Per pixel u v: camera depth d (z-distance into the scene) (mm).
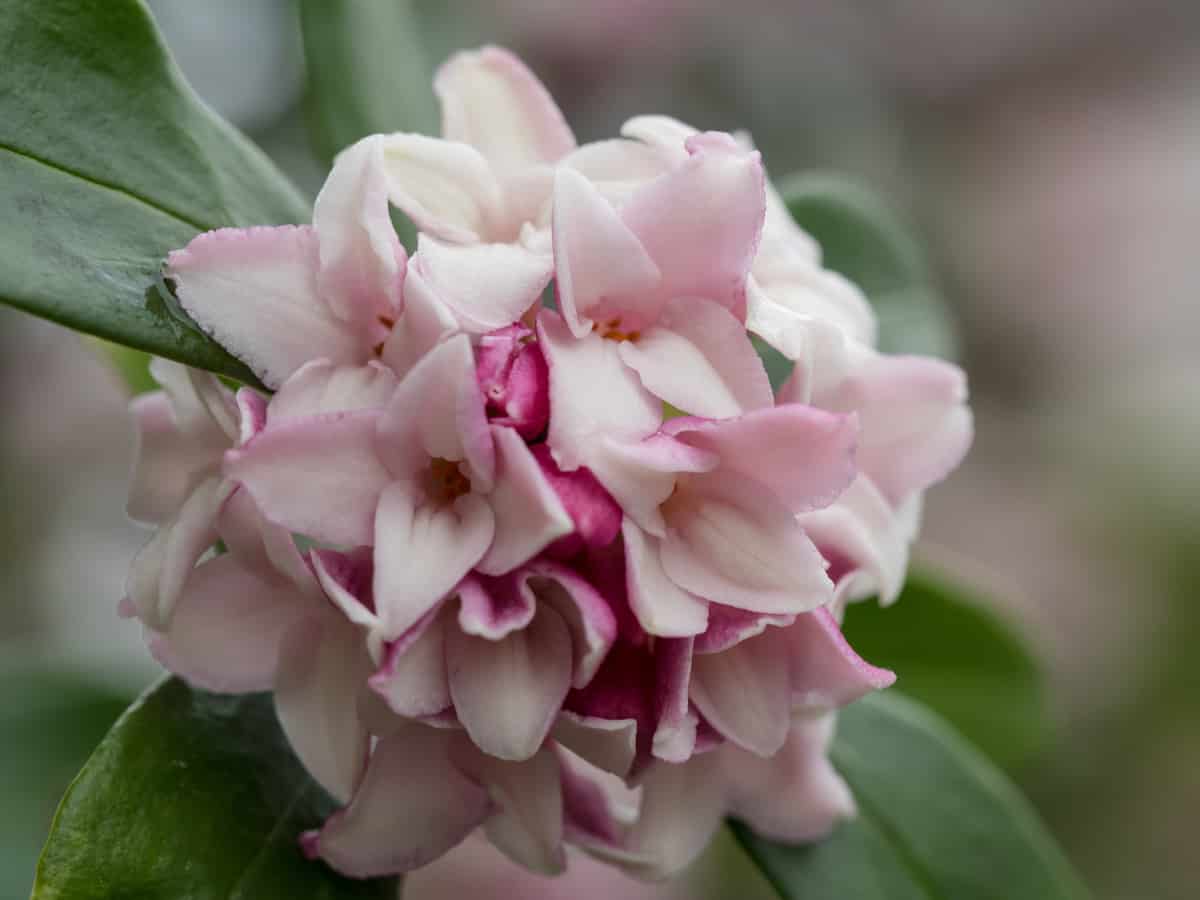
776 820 145
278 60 259
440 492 126
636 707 127
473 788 132
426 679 124
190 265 126
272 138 257
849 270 181
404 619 120
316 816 138
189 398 134
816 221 181
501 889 258
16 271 127
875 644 191
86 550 273
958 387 139
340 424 122
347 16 158
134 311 129
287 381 125
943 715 195
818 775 145
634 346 128
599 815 137
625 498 123
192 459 138
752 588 126
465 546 122
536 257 128
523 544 121
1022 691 191
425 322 123
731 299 130
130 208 133
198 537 128
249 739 139
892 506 141
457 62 142
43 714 189
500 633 121
